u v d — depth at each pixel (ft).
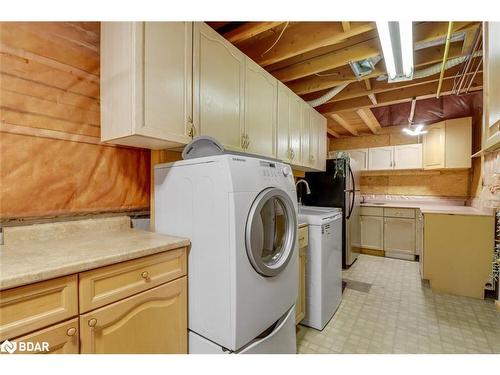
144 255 3.58
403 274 11.00
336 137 17.21
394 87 9.13
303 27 6.66
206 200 4.12
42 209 4.34
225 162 3.87
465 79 8.77
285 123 8.28
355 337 6.39
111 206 5.29
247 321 3.96
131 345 3.45
